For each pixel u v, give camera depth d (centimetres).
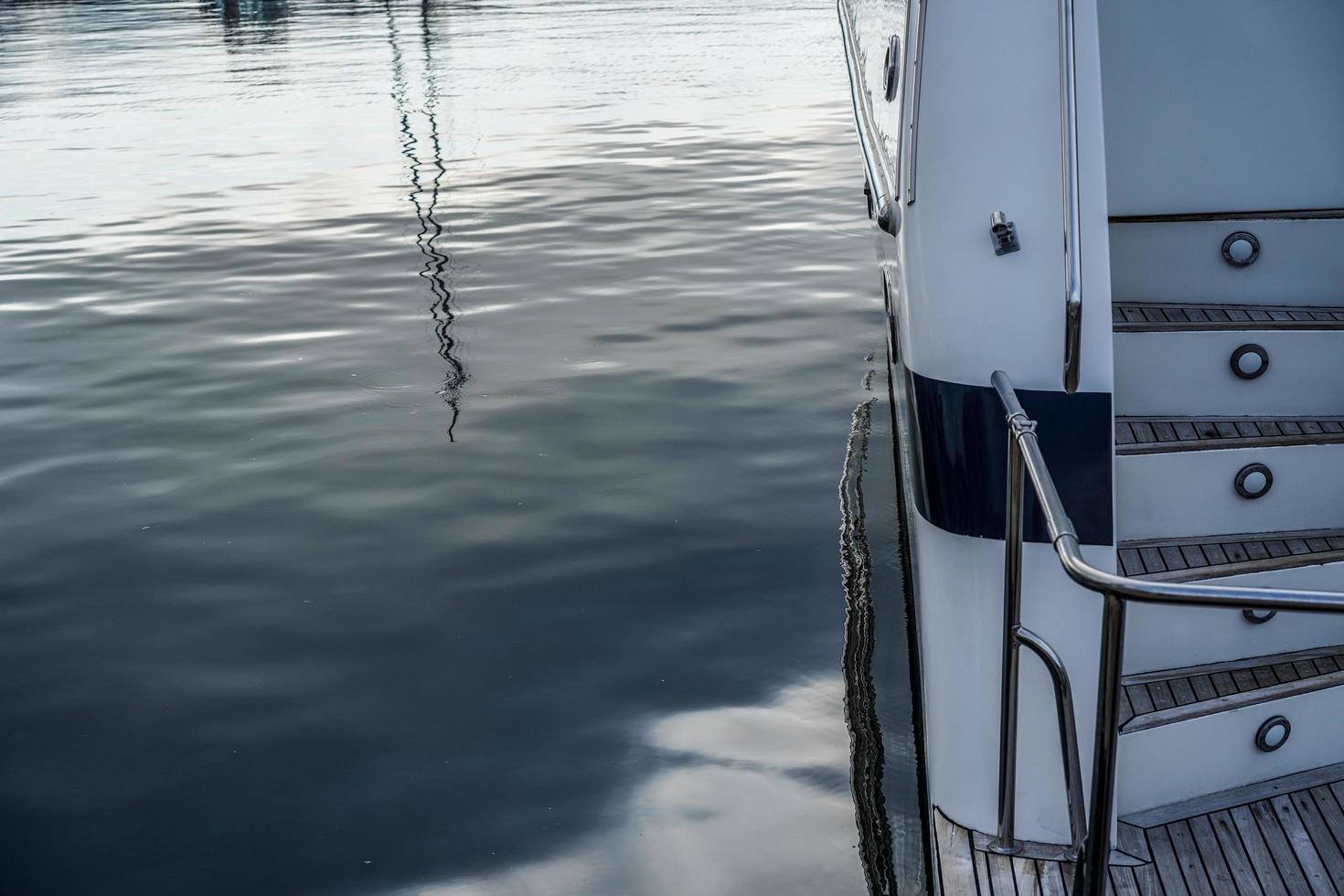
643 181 1255
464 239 1041
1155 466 269
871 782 336
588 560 475
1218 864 229
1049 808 234
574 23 2825
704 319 791
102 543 501
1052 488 182
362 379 697
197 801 343
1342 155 317
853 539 485
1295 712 250
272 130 1617
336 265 966
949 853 233
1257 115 316
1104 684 170
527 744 362
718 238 1012
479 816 331
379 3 3509
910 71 230
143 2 3700
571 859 313
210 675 404
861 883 298
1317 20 311
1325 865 228
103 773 356
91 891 310
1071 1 209
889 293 350
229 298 884
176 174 1365
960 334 221
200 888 310
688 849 313
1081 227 215
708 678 392
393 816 333
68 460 592
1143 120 320
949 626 236
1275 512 273
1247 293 318
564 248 995
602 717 373
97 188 1301
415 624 432
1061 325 217
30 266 994
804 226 1045
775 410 631
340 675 402
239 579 468
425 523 511
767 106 1694
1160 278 320
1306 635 263
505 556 480
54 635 432
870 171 347
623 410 636
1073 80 210
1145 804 245
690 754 353
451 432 611
